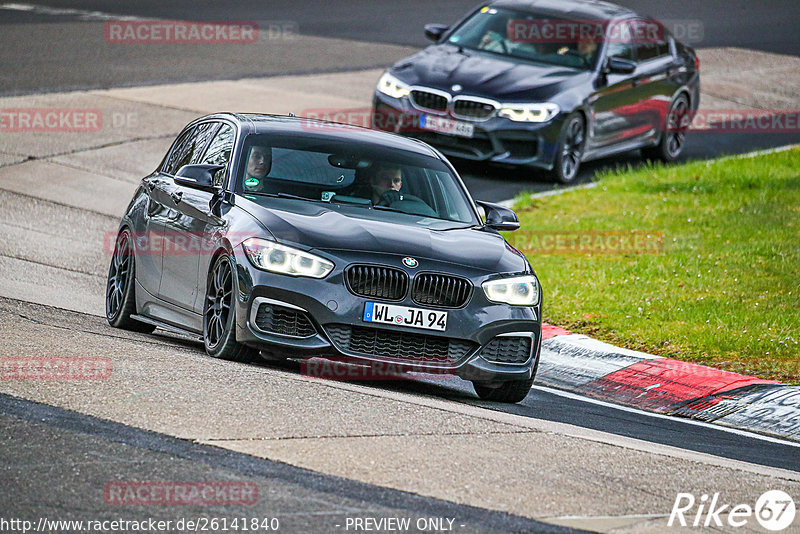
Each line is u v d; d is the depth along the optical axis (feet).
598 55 206.59
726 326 126.72
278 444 69.10
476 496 64.34
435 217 102.73
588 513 63.67
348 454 68.80
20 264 142.00
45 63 255.91
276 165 102.63
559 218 176.55
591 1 222.69
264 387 81.66
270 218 93.71
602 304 135.33
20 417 69.77
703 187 197.06
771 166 215.31
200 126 115.96
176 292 103.86
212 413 73.77
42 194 176.96
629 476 72.08
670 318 130.31
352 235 92.68
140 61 267.18
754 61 325.21
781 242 162.81
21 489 59.21
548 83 196.75
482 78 195.83
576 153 200.85
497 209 107.14
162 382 79.87
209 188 99.45
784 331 125.08
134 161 196.24
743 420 103.40
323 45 307.37
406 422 77.71
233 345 92.63
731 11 413.39
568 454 75.41
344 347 89.86
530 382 96.78
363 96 247.50
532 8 213.46
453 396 98.53
